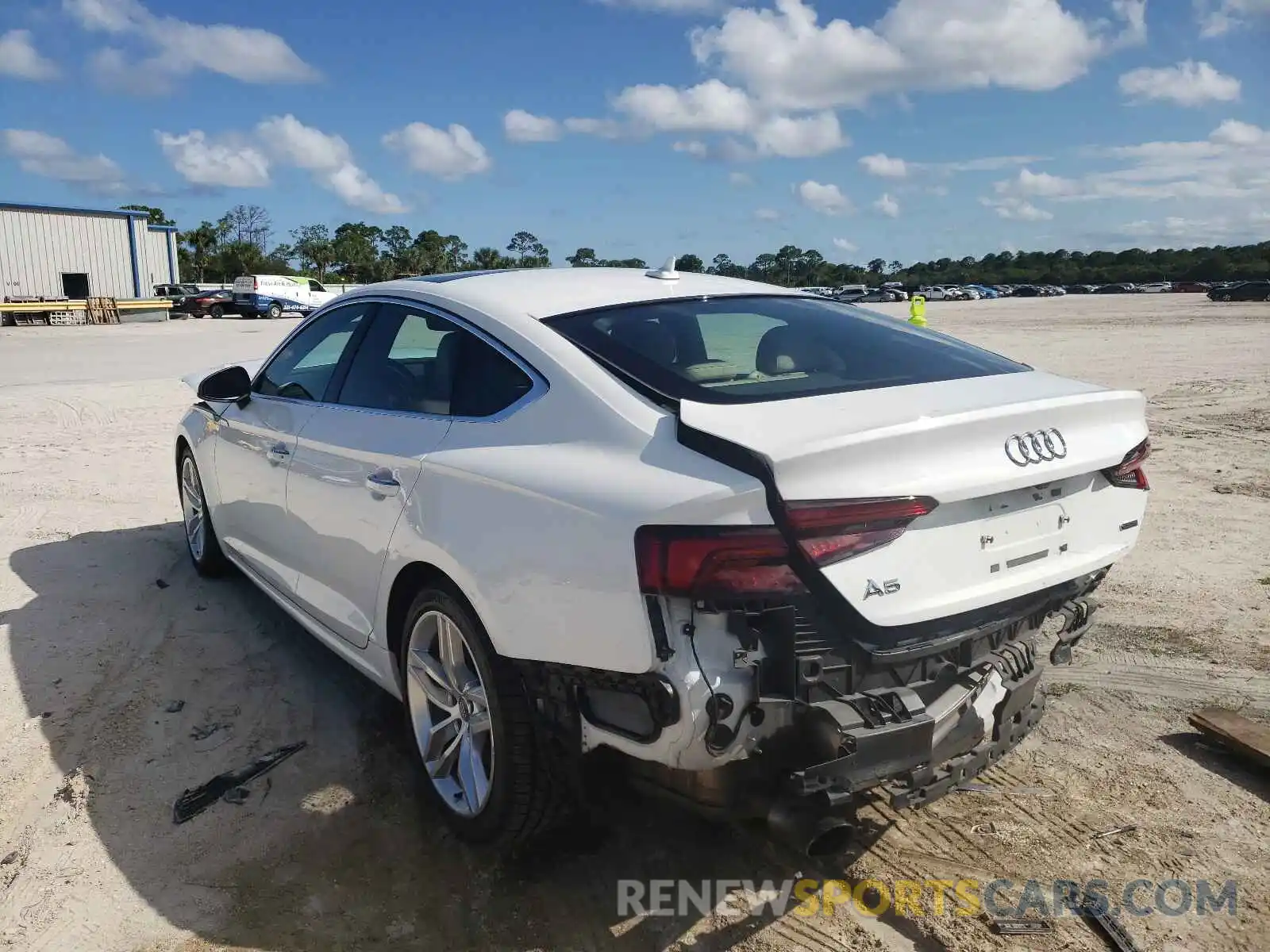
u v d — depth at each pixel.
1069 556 2.74
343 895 2.75
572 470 2.52
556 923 2.65
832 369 2.87
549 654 2.49
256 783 3.31
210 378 4.27
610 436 2.53
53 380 14.91
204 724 3.72
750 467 2.22
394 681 3.27
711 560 2.19
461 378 3.06
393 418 3.25
